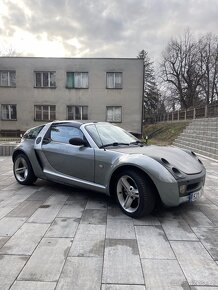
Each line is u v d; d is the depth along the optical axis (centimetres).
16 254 252
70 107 2195
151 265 236
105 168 378
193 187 357
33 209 379
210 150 993
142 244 275
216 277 220
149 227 320
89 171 400
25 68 2172
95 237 290
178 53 4684
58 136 464
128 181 359
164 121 3184
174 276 220
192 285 209
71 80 2172
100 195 452
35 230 306
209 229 316
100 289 203
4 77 2189
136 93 2153
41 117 2216
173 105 4800
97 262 240
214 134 1057
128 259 245
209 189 505
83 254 253
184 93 4575
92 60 2145
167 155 378
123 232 304
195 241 284
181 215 362
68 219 341
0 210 374
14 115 2219
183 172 346
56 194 459
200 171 371
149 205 338
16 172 537
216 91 4578
